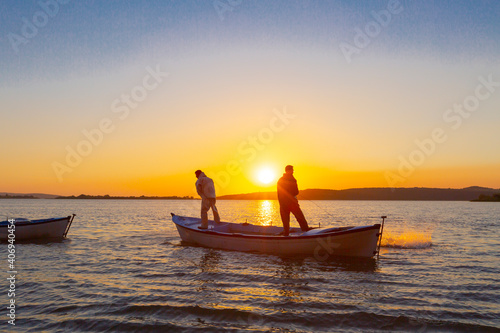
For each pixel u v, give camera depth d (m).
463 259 11.63
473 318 6.13
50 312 6.45
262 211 62.34
